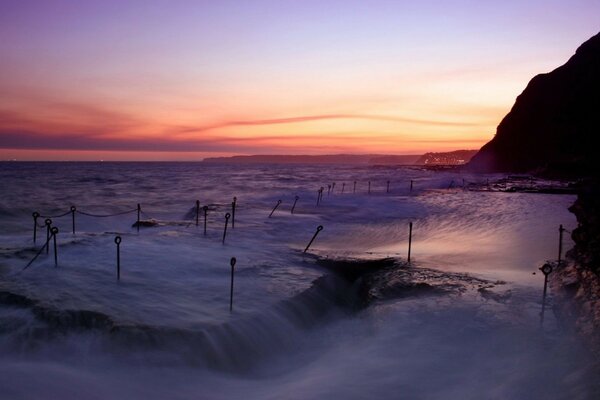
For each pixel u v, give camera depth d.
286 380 5.62
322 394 4.72
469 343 5.75
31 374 4.97
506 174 77.25
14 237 12.88
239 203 28.20
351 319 7.80
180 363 5.69
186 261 10.12
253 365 6.25
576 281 6.70
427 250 12.40
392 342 6.02
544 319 6.30
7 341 5.93
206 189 46.34
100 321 6.36
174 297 7.57
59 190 43.50
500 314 6.61
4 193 38.62
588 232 7.63
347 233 16.16
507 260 10.75
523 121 92.06
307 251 12.30
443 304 7.26
